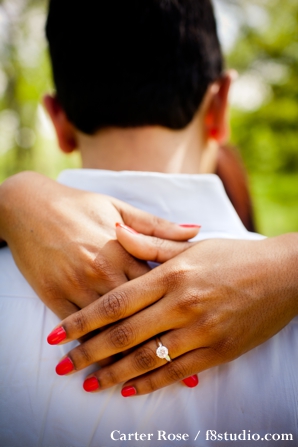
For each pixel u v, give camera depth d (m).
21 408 0.68
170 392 0.68
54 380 0.68
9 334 0.72
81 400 0.67
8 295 0.74
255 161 6.36
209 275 0.63
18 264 0.71
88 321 0.60
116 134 0.82
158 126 0.82
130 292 0.61
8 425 0.68
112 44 0.78
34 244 0.69
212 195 0.81
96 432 0.67
